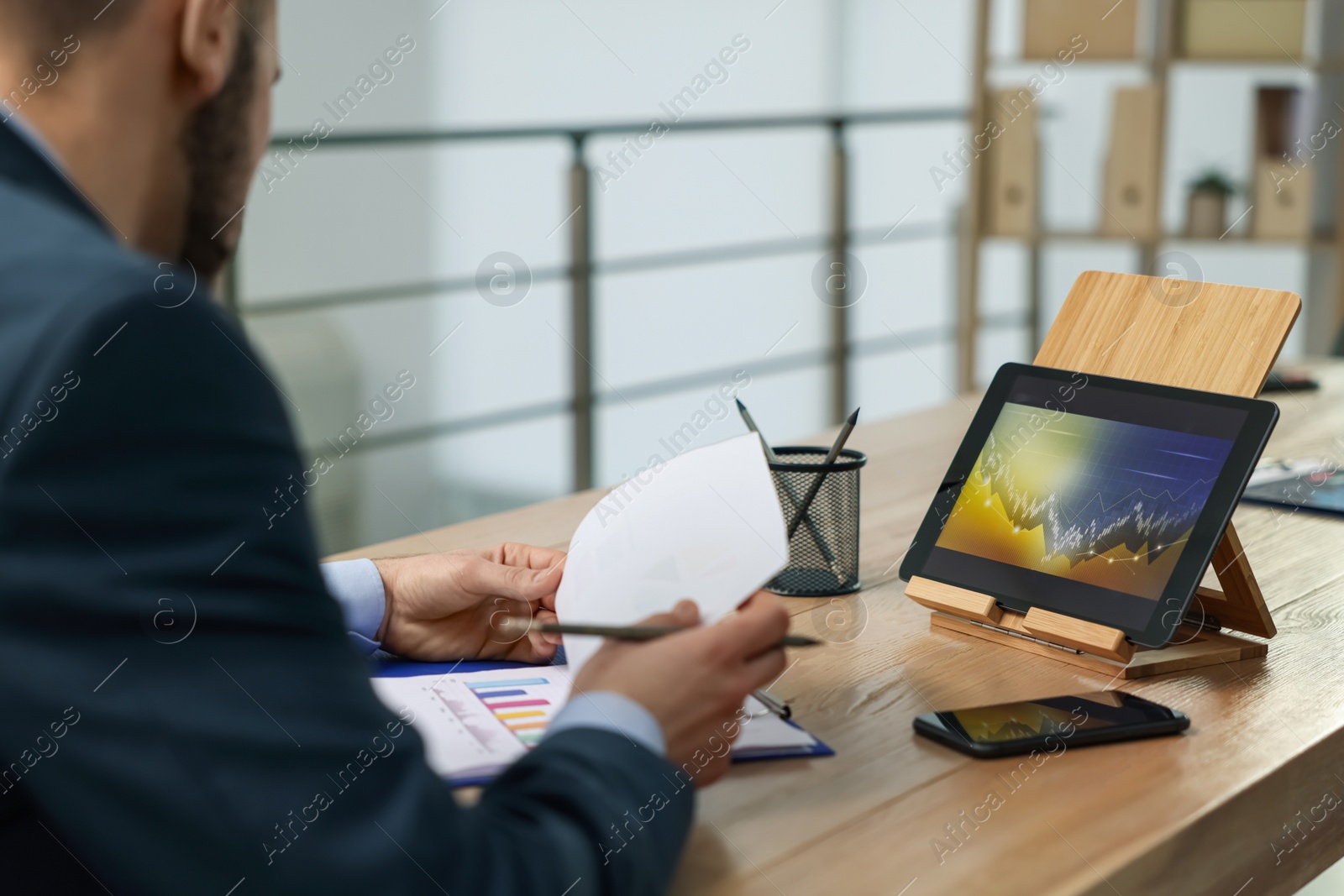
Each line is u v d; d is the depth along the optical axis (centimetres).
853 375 420
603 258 432
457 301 411
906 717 74
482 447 409
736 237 462
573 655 71
